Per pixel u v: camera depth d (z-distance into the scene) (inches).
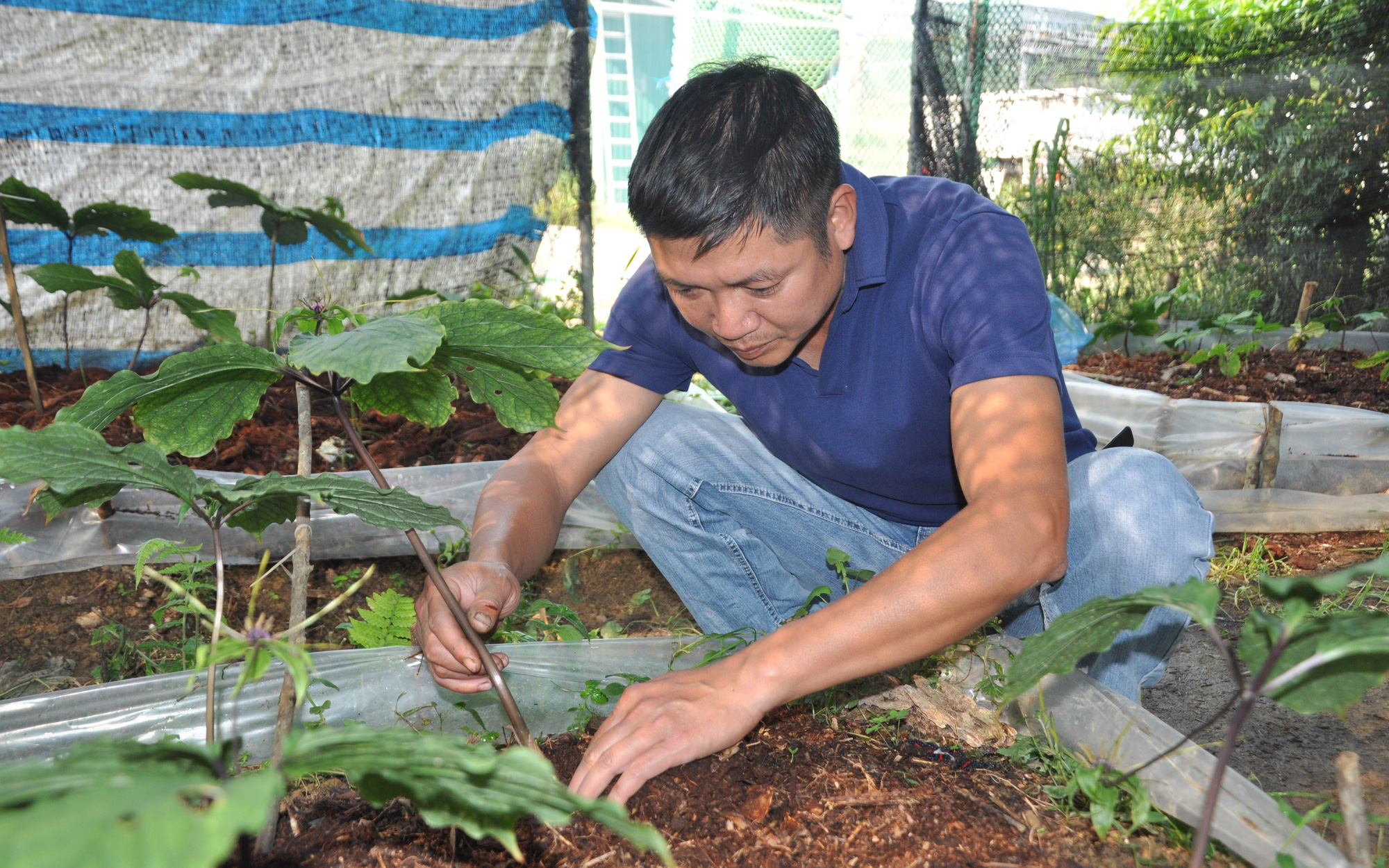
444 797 32.1
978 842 51.6
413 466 118.3
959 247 62.9
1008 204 250.7
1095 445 77.6
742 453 80.7
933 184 69.4
